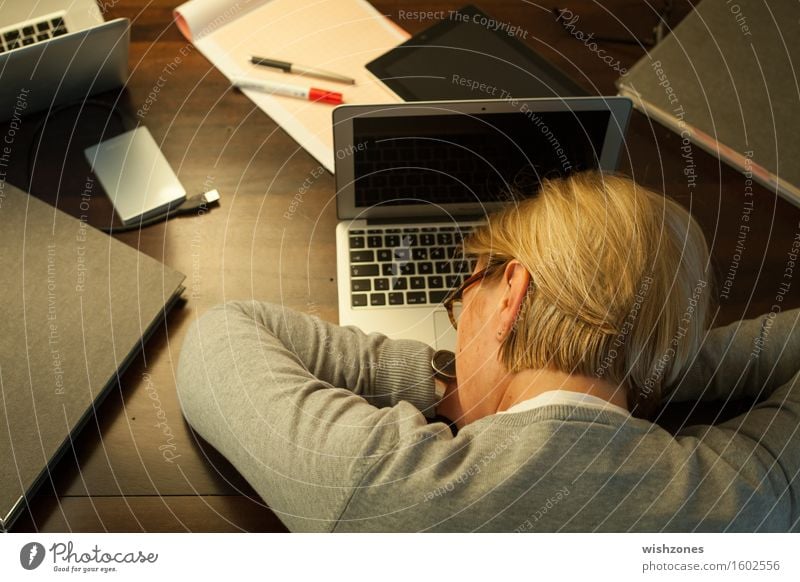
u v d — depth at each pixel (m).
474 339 0.68
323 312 0.83
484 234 0.72
